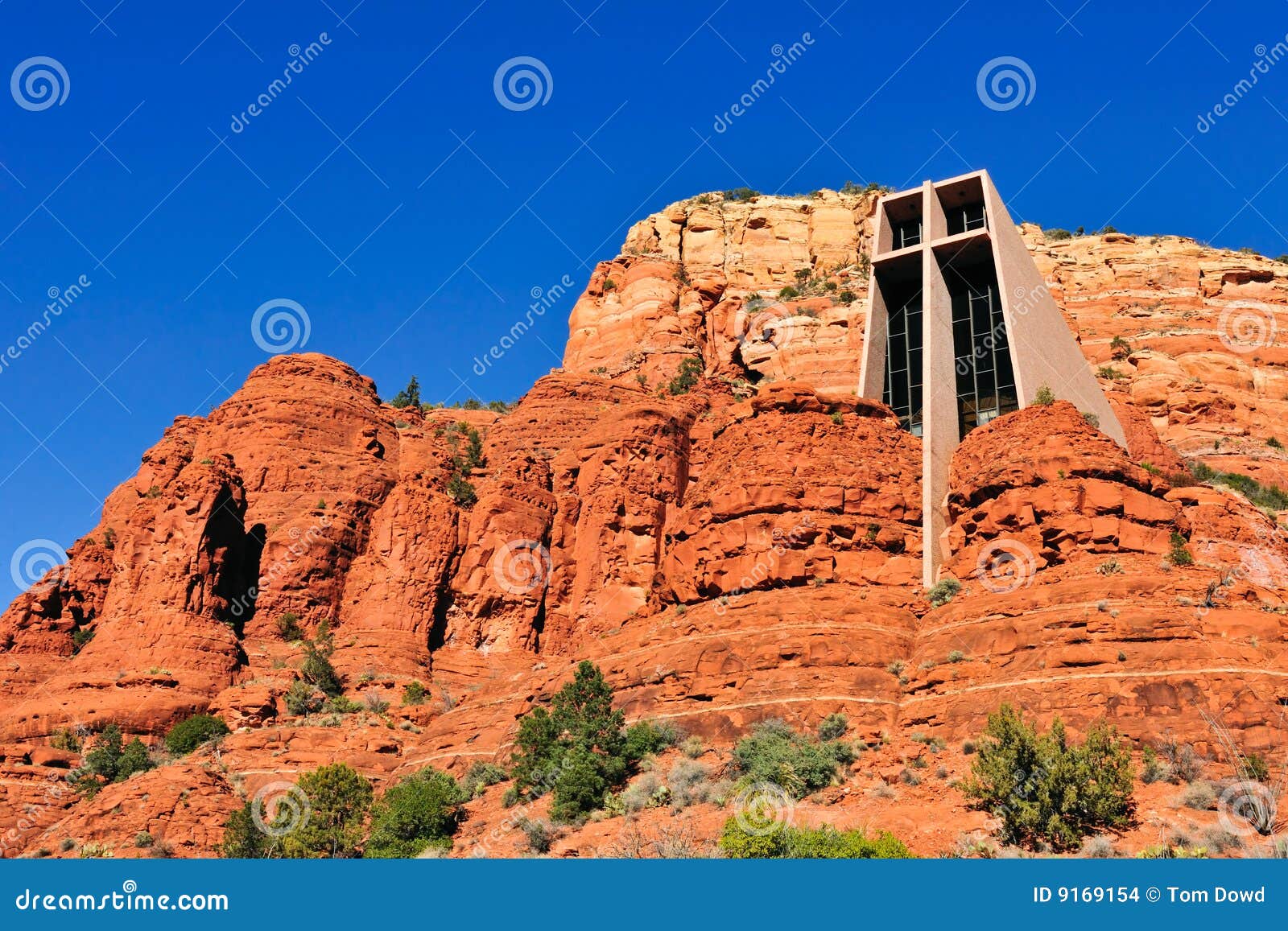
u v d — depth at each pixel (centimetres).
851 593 6550
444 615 9244
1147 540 6338
